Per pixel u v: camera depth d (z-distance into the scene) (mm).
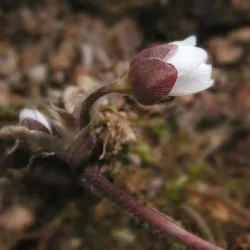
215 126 156
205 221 132
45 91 156
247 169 146
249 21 180
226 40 178
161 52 89
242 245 113
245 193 140
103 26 179
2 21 180
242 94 163
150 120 146
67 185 130
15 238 134
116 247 131
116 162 124
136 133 130
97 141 106
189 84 89
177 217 132
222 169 146
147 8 179
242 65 173
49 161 120
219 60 174
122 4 180
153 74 88
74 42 169
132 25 179
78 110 103
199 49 88
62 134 107
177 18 180
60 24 177
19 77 160
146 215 100
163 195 137
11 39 174
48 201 139
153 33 181
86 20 180
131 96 92
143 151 138
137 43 177
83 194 135
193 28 180
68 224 136
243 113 157
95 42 171
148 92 89
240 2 179
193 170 142
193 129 154
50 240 134
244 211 134
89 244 133
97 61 164
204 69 89
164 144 148
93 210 136
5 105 150
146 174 138
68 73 158
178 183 138
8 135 104
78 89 119
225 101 161
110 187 103
